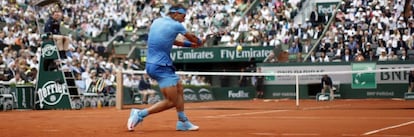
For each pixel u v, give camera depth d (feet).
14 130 32.09
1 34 89.25
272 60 100.17
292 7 112.57
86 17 118.21
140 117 31.14
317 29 104.73
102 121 40.55
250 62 108.27
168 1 113.91
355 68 91.50
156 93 91.25
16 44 89.76
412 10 100.83
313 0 111.96
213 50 105.91
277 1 113.80
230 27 111.65
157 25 31.37
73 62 81.30
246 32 110.01
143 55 109.50
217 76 110.42
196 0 116.98
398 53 95.30
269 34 107.96
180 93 31.45
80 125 36.24
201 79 105.09
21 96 66.69
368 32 99.25
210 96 99.45
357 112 49.39
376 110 53.11
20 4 107.24
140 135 28.45
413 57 94.12
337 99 92.12
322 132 29.01
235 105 74.84
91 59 93.45
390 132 28.68
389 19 100.32
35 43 90.89
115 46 112.16
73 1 119.85
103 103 77.77
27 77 72.74
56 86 66.85
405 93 88.58
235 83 110.11
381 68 90.33
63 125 36.32
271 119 40.68
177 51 107.76
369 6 103.71
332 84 92.53
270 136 27.17
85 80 78.54
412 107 60.70
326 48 99.66
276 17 110.73
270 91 97.40
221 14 113.60
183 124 31.42
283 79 96.27
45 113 56.13
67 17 112.27
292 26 106.83
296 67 94.73
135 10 118.62
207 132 29.91
